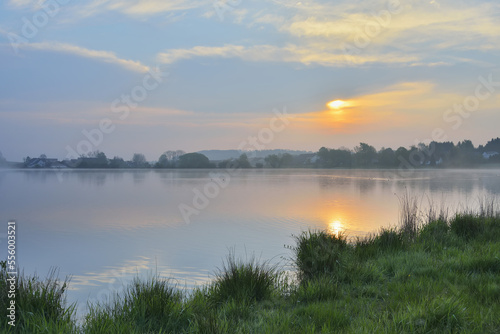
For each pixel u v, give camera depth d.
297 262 8.38
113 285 9.16
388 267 7.75
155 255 13.28
